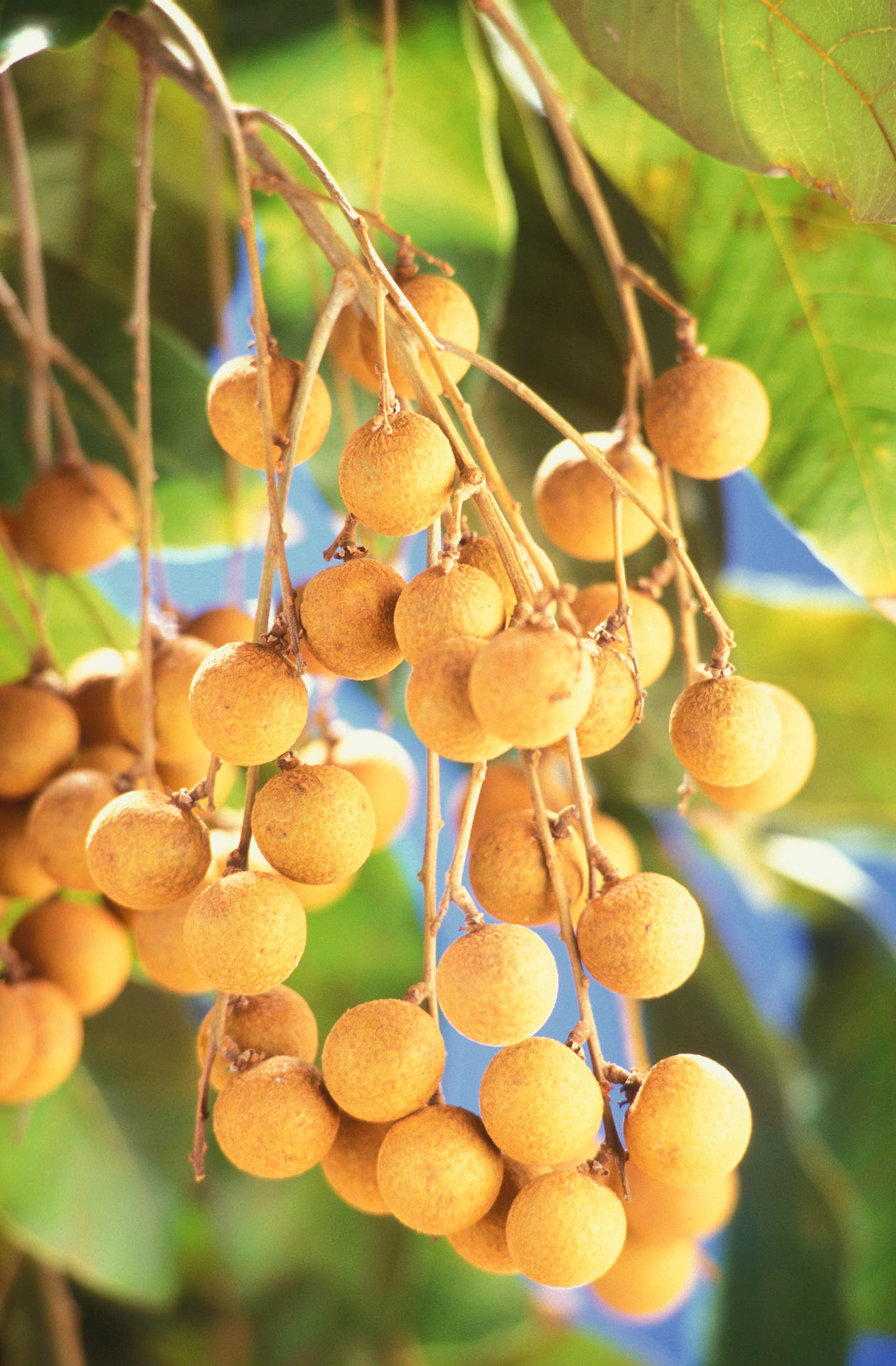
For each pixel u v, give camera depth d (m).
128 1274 1.09
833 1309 1.20
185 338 1.10
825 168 0.77
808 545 0.92
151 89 0.76
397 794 0.82
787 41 0.76
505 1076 0.65
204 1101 0.69
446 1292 1.29
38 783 0.80
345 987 1.21
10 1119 1.07
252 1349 1.25
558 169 0.95
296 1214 1.23
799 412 0.91
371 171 0.92
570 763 0.67
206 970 0.67
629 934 0.66
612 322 0.98
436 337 0.72
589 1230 0.65
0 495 1.05
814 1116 1.40
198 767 0.79
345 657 0.67
